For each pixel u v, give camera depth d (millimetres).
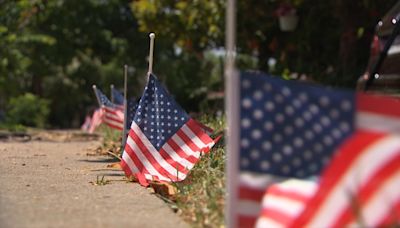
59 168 11969
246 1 21641
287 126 5562
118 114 17562
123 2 53781
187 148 9812
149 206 8047
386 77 11766
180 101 30812
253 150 5578
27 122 44250
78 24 50188
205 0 23250
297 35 22766
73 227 6770
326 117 5504
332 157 5477
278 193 5562
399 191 5324
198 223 7090
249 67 29219
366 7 18844
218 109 21656
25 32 39469
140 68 54250
